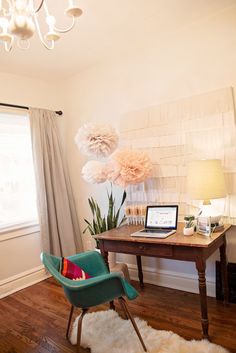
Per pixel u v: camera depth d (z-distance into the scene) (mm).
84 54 2826
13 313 2402
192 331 1911
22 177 3152
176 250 1869
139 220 2584
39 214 3074
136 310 2262
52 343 1924
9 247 2922
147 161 2414
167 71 2590
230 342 1758
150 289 2658
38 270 3150
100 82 3123
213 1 2096
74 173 3514
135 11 2125
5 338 2031
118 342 1817
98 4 1991
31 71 3096
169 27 2426
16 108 3045
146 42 2662
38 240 3191
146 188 2697
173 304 2326
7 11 1596
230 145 2225
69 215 3334
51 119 3348
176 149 2502
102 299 1601
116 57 2943
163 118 2576
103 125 2438
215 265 2348
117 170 2314
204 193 1987
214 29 2301
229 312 2107
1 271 2834
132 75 2838
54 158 3322
